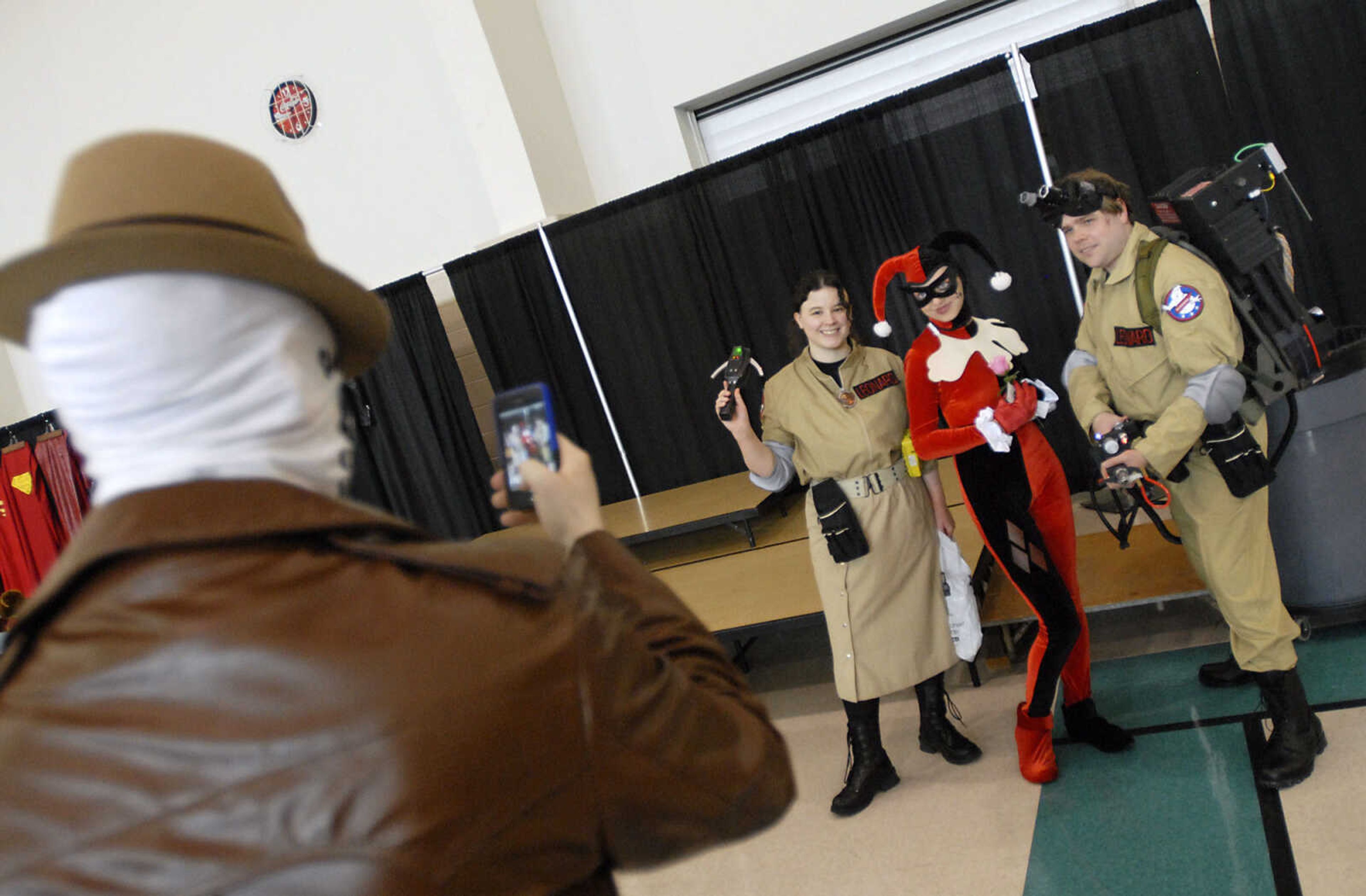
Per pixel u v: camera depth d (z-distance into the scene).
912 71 5.47
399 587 0.60
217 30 6.27
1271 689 2.47
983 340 2.62
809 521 2.95
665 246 4.99
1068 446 4.55
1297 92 4.02
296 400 0.63
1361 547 2.89
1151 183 4.20
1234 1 4.01
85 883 0.52
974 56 5.36
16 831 0.53
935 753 3.11
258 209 0.63
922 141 4.39
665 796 0.66
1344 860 2.14
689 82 5.69
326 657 0.56
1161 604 3.64
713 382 5.14
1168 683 3.10
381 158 6.14
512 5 5.64
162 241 0.57
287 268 0.62
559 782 0.60
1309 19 3.96
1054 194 2.40
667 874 2.94
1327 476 2.84
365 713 0.55
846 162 4.53
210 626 0.56
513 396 0.86
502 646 0.60
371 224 6.27
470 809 0.57
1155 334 2.40
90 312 0.58
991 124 4.28
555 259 5.18
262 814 0.53
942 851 2.61
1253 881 2.17
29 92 6.64
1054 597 2.57
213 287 0.60
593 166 5.98
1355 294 4.13
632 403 5.31
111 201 0.59
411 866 0.54
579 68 5.88
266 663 0.55
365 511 0.65
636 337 5.19
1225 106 4.08
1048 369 4.47
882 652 2.87
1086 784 2.71
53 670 0.56
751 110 5.79
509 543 0.68
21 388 7.03
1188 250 2.37
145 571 0.57
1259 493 2.42
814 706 3.72
